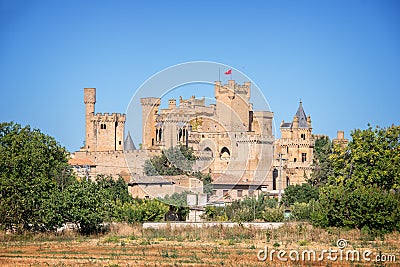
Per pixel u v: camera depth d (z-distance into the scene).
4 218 90.31
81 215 88.88
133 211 100.75
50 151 106.56
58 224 90.75
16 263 65.62
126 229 90.12
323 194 97.25
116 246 76.88
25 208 91.38
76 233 89.62
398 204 90.38
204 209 101.19
